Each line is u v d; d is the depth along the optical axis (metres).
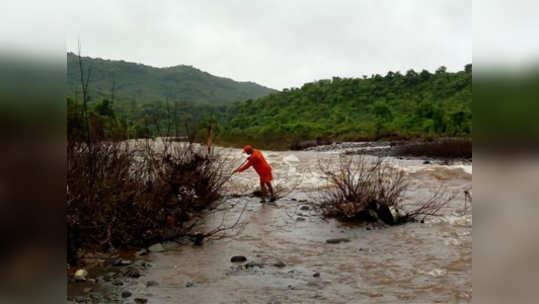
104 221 6.07
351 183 9.07
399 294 4.66
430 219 8.52
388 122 53.25
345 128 52.56
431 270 5.46
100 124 7.57
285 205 10.18
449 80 77.62
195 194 9.47
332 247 6.64
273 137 47.31
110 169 6.86
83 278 5.09
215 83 174.25
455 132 42.97
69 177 5.59
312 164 18.78
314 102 84.62
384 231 7.66
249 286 4.94
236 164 16.44
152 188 7.75
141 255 6.18
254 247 6.66
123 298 4.54
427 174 14.87
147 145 9.23
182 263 5.82
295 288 4.88
